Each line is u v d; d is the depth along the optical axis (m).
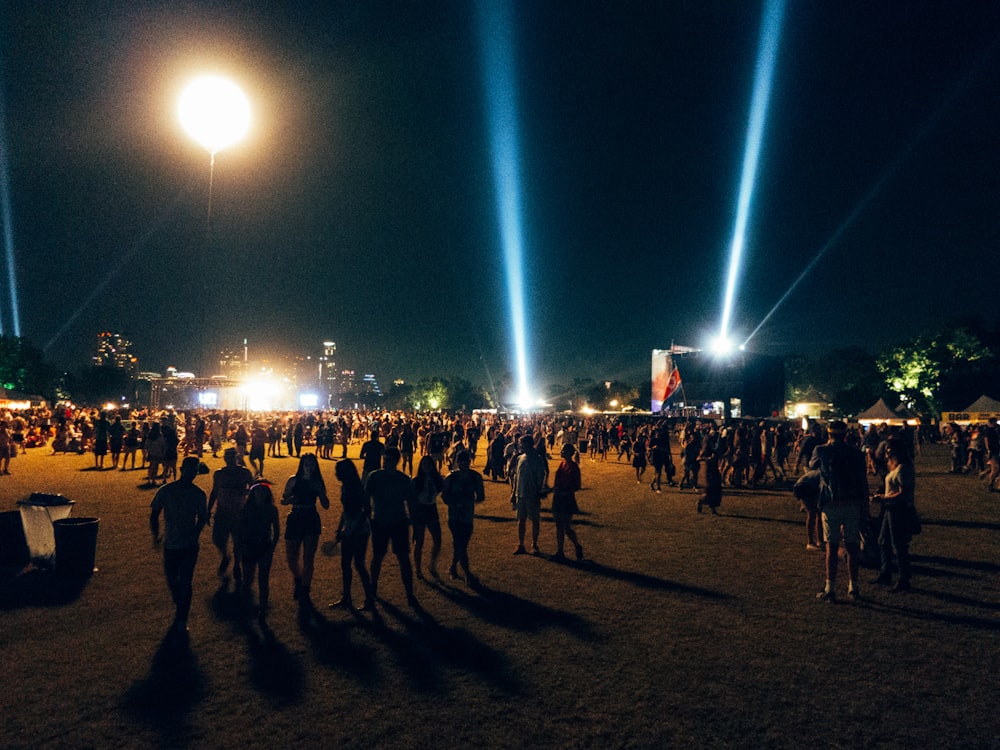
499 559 9.55
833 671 5.37
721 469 21.22
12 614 6.70
